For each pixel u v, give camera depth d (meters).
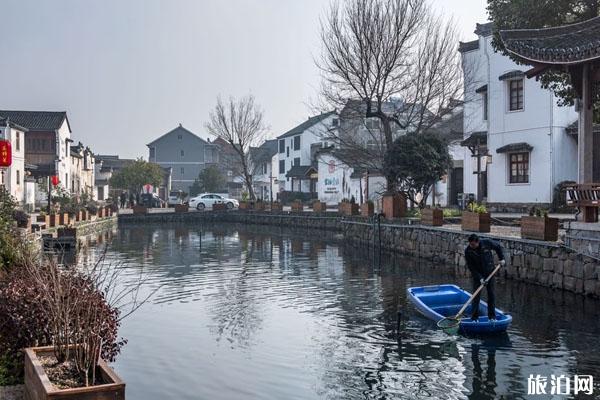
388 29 27.38
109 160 81.75
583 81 13.44
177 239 30.81
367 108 27.95
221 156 76.81
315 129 60.91
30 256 9.53
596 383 7.73
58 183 41.03
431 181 24.62
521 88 27.67
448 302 12.10
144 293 14.45
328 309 12.47
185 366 8.63
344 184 47.31
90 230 34.84
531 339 9.76
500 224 21.33
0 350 6.95
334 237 31.44
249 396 7.44
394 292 14.36
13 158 37.66
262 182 72.75
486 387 7.64
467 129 31.34
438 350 9.27
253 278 16.91
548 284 13.97
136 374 8.30
